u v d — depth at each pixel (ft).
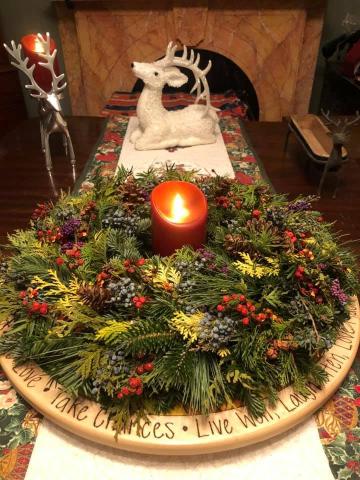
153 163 3.35
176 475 1.25
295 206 1.92
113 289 1.40
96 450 1.30
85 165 3.34
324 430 1.39
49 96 3.05
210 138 3.73
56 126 3.17
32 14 6.53
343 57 6.16
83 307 1.38
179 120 3.64
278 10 6.00
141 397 1.29
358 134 3.89
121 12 6.11
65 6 6.18
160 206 1.64
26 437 1.34
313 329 1.37
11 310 1.46
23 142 3.83
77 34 6.34
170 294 1.43
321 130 3.63
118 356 1.29
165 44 6.41
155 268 1.51
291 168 3.42
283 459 1.30
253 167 3.35
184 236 1.61
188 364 1.27
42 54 3.03
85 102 7.13
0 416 1.40
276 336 1.37
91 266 1.59
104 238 1.66
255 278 1.51
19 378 1.36
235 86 7.07
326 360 1.45
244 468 1.27
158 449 1.21
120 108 4.85
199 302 1.40
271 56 6.41
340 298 1.46
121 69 6.64
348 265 1.69
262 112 6.95
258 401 1.27
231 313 1.37
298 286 1.47
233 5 6.01
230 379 1.30
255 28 6.19
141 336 1.29
